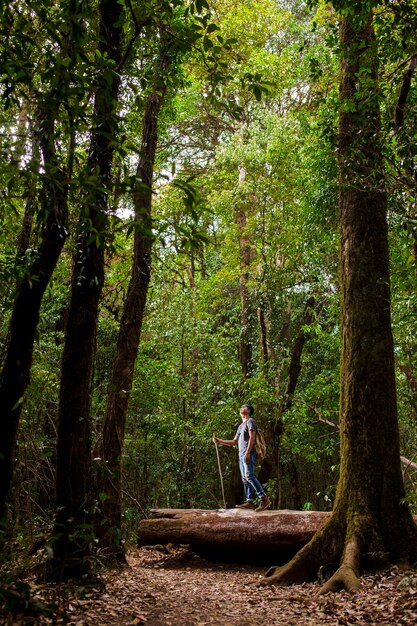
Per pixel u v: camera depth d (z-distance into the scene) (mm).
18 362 5078
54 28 3629
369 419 7801
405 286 8477
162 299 18406
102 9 6180
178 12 10320
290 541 9227
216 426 17016
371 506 7551
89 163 5762
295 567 7504
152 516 10422
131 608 5734
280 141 16859
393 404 7922
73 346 6484
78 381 6434
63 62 3572
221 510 10109
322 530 7684
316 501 23281
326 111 12969
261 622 5379
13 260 5508
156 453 19047
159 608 5902
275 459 17156
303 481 23625
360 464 7719
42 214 3951
